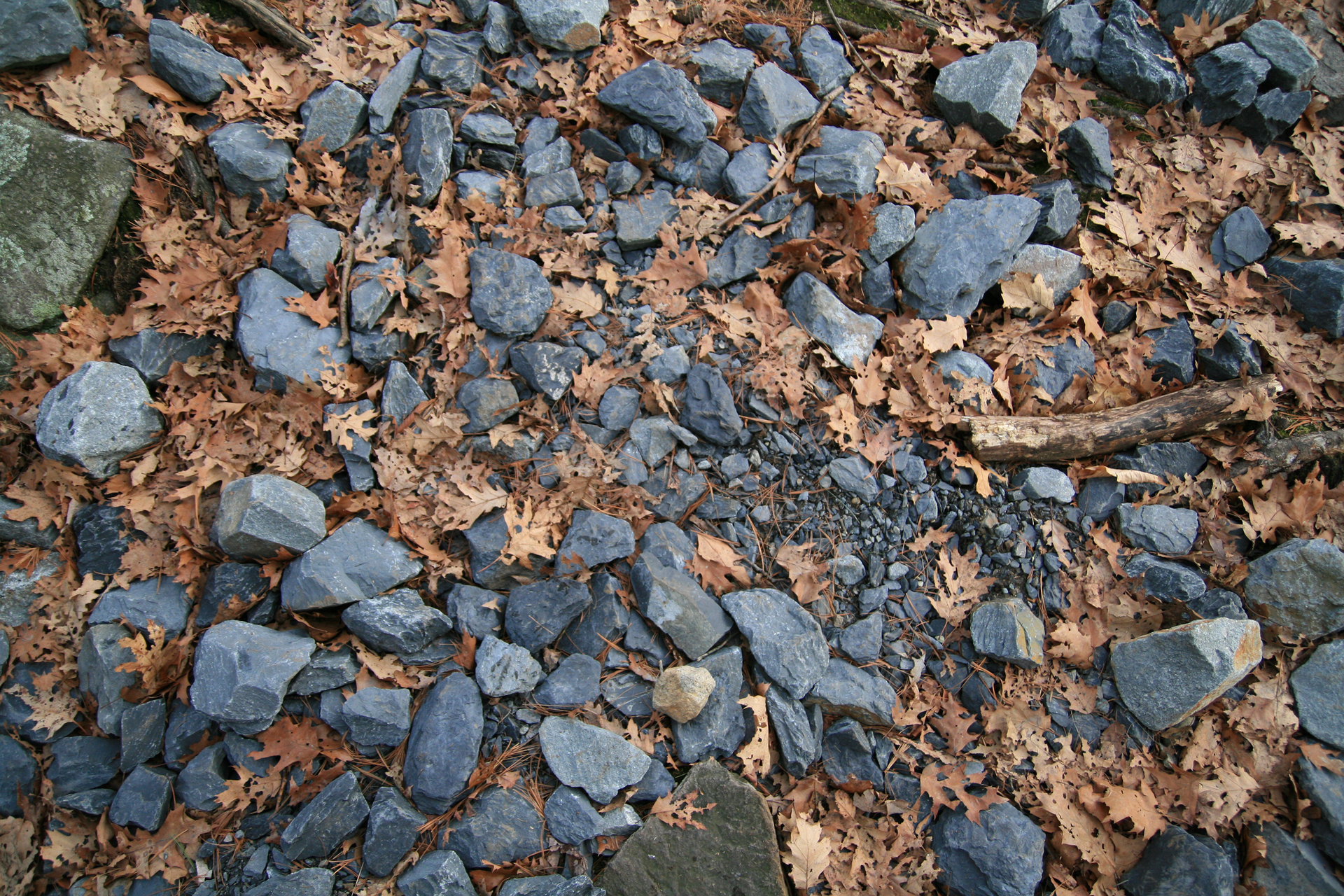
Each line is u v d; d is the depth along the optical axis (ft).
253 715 4.50
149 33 5.17
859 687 4.87
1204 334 5.62
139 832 4.49
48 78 5.09
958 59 6.18
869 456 5.26
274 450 5.00
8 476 4.86
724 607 4.95
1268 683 5.04
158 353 5.01
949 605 5.07
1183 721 4.94
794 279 5.63
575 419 5.21
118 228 5.10
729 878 4.50
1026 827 4.71
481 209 5.44
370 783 4.58
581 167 5.72
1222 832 4.86
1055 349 5.58
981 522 5.22
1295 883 4.72
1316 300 5.65
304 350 5.06
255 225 5.32
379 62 5.61
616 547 4.90
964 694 5.01
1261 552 5.26
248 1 5.36
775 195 5.75
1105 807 4.77
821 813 4.75
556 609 4.80
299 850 4.43
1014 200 5.59
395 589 4.81
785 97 5.90
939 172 5.93
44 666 4.73
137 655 4.52
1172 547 5.23
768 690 4.83
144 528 4.83
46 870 4.45
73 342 4.95
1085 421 5.34
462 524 4.91
